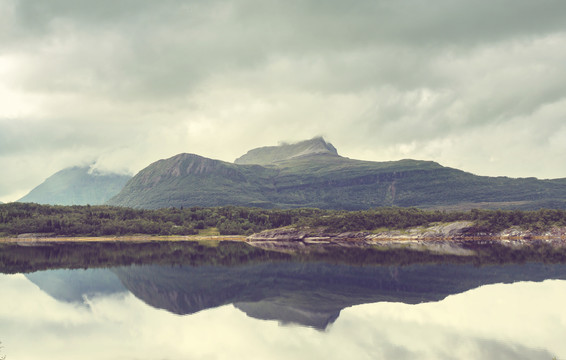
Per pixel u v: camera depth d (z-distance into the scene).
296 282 166.50
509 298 130.50
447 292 140.88
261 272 194.88
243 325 106.75
